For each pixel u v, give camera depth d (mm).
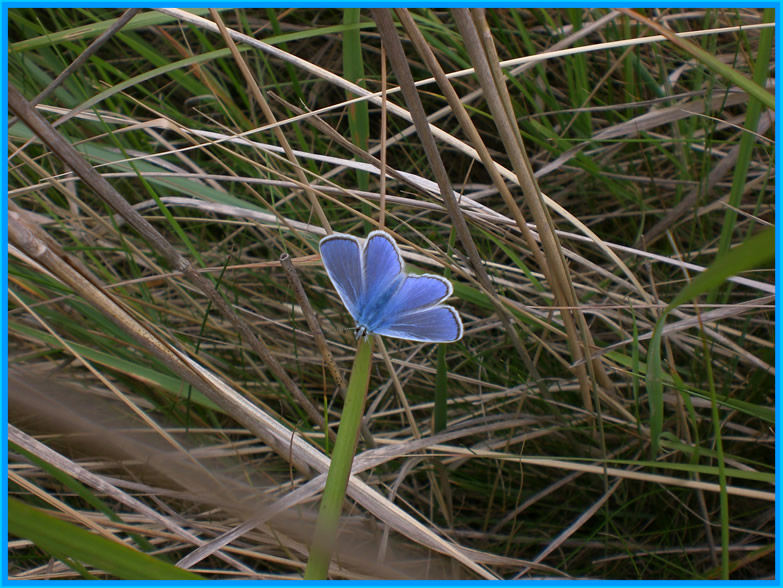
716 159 324
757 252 224
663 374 283
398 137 314
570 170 332
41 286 293
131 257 292
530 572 284
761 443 293
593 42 337
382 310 250
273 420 264
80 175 235
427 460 295
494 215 283
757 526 288
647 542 292
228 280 321
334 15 348
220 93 313
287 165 312
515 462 298
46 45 290
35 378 282
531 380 304
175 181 296
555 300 274
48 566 273
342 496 236
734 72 254
